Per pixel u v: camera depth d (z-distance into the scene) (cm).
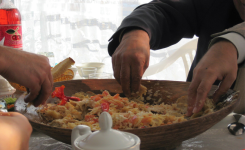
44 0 239
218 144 63
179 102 83
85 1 244
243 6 125
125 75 73
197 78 69
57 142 62
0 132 29
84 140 30
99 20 249
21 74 52
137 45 76
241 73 115
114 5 249
